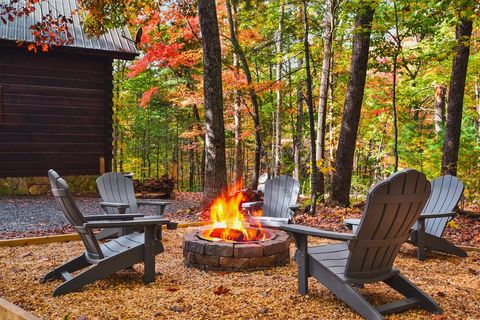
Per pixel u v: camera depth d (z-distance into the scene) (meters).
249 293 3.50
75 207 3.54
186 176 30.55
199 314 3.02
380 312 3.01
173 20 12.77
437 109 14.83
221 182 8.07
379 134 16.62
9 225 6.94
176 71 16.86
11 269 4.27
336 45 13.12
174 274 4.14
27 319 2.59
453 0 6.48
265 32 15.07
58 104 11.33
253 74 19.45
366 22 8.73
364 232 2.98
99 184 5.83
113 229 5.53
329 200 9.20
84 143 11.64
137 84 21.39
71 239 5.82
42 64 11.14
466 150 9.17
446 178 5.34
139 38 11.30
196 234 4.68
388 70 10.03
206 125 8.12
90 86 11.68
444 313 3.12
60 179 3.54
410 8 7.11
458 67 8.56
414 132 11.94
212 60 8.02
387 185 2.90
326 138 16.50
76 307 3.16
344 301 3.08
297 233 3.39
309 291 3.55
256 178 13.09
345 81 14.14
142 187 11.82
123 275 4.06
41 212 8.30
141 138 26.78
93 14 9.71
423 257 4.87
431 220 5.24
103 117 11.84
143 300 3.32
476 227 7.00
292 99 19.36
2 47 10.70
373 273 3.21
